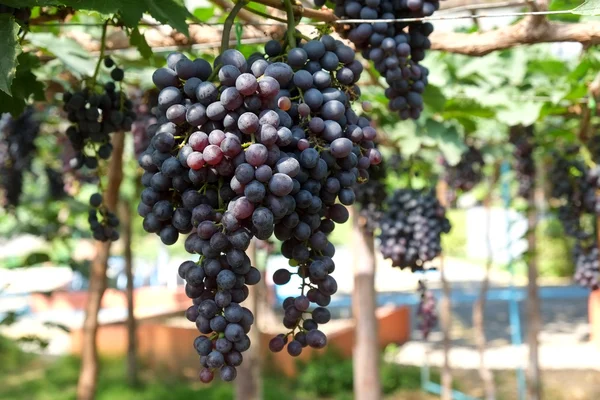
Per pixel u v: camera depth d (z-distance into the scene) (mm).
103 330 5352
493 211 7012
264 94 772
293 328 835
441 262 3260
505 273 9539
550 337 5676
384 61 1053
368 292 2262
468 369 4688
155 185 805
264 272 2924
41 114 2506
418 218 1550
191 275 771
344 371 4430
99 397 3975
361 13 1035
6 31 847
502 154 2648
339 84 873
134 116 1171
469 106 1740
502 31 1179
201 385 4371
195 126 799
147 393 4074
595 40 1129
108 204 1880
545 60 1892
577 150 1885
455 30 2020
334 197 840
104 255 2074
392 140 1987
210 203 798
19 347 5309
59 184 2637
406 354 5234
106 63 1170
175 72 820
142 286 8664
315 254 842
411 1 1048
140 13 1024
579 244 1868
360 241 2270
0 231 3467
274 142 763
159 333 5004
